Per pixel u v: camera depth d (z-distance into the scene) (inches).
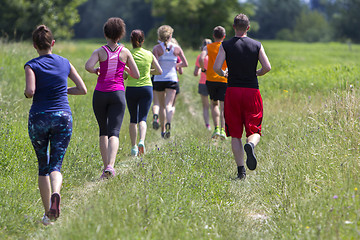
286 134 903.7
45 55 564.1
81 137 954.7
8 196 589.3
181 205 554.3
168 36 1114.1
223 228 504.4
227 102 735.1
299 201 541.0
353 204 496.7
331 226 456.4
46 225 528.7
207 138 1021.8
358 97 856.9
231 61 722.2
